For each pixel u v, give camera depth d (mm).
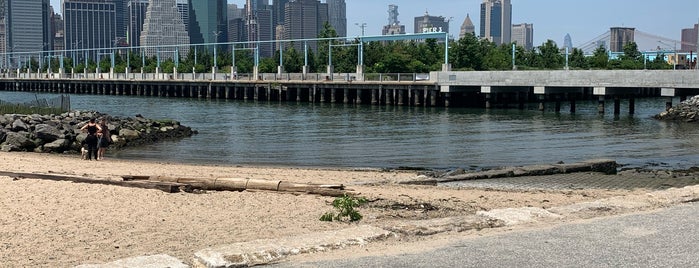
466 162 26250
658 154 28781
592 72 53656
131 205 13492
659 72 49844
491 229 10336
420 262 8180
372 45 105188
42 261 9117
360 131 39938
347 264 8117
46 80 122750
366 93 76188
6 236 10648
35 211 12680
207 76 100250
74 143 30875
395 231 9898
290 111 60938
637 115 54719
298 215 12703
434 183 18875
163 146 32344
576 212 11578
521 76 58562
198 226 11578
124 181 16094
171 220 12102
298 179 19359
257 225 11695
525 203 14797
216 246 9289
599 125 44188
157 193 14953
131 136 33844
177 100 87188
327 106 69875
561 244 9047
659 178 20500
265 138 36094
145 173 19469
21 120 32812
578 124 45000
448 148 31078
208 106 70750
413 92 68562
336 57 106062
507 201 15062
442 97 67750
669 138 35719
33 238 10523
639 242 9141
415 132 39125
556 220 11016
